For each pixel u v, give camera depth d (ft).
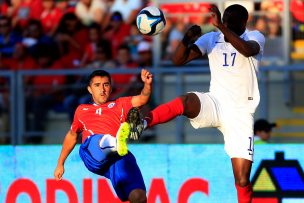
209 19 138.31
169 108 83.71
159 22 85.10
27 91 136.15
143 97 82.79
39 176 102.73
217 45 86.33
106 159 81.30
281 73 129.49
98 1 152.35
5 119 136.56
